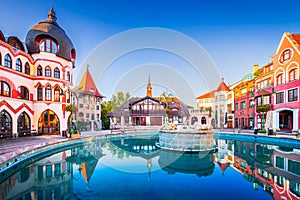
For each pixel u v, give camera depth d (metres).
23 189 6.08
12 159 8.23
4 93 15.59
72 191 4.93
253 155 10.84
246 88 27.88
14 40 17.33
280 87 21.28
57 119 19.19
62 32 20.33
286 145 14.41
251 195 5.29
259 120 24.05
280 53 21.48
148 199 4.17
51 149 12.10
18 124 16.66
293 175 7.21
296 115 19.08
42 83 18.64
